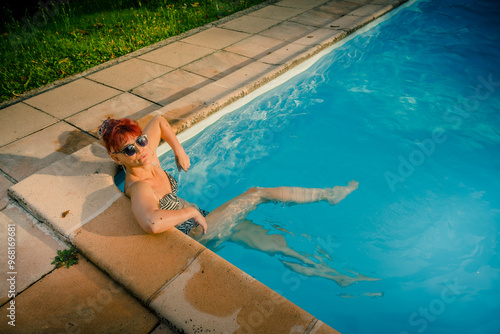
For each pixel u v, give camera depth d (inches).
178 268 93.2
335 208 137.8
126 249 98.3
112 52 238.5
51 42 252.4
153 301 85.5
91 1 340.2
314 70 223.5
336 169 156.6
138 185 104.0
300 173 154.3
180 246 98.9
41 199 115.8
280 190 130.7
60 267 98.3
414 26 283.1
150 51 242.1
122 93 191.9
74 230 104.0
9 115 175.8
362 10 287.0
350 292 109.0
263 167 158.2
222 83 187.2
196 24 283.6
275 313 81.5
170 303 85.0
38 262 99.9
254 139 174.4
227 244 119.3
